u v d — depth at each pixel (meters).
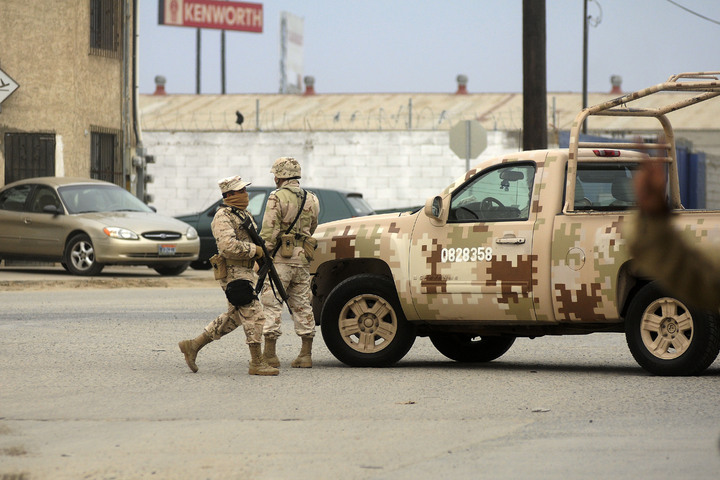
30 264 88.62
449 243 34.16
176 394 29.33
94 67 90.50
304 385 31.02
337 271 37.44
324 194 78.62
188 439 23.30
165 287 70.12
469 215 34.22
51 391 29.80
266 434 23.80
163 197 138.38
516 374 33.38
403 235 34.97
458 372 33.97
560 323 33.16
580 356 38.41
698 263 10.49
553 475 19.77
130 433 24.02
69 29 87.75
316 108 168.00
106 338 42.25
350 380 32.03
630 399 27.95
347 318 35.69
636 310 31.81
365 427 24.53
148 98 178.50
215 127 157.38
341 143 136.88
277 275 33.69
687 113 163.62
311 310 35.22
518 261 33.06
